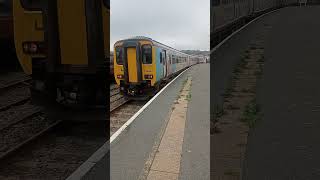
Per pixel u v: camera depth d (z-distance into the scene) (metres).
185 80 22.50
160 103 12.97
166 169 5.71
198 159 6.03
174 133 8.12
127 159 6.31
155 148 6.91
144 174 5.52
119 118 11.36
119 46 17.78
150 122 9.47
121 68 17.77
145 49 17.72
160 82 20.41
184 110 11.27
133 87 17.59
